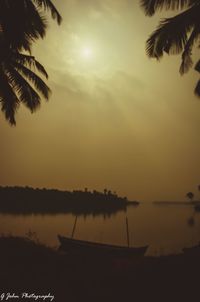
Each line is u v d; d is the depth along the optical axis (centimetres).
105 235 4503
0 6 1310
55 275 850
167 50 1242
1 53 1422
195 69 1284
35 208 10750
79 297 712
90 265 970
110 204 13412
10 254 1017
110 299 706
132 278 831
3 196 11044
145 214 11838
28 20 1372
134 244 3512
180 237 4216
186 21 1183
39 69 1552
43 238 3675
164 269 895
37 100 1545
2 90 1448
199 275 823
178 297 716
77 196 12675
